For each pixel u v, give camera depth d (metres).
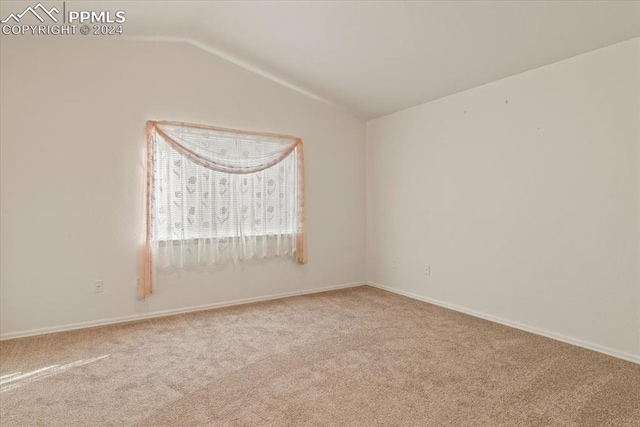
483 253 3.57
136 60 3.52
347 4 2.74
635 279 2.56
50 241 3.17
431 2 2.54
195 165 3.77
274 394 2.12
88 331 3.21
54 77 3.18
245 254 4.09
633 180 2.56
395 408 1.97
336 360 2.59
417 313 3.72
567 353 2.70
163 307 3.66
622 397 2.08
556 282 3.00
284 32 3.29
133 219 3.51
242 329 3.25
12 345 2.88
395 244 4.63
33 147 3.10
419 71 3.51
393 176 4.66
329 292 4.64
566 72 2.92
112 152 3.41
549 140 3.03
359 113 4.88
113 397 2.09
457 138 3.82
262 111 4.21
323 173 4.70
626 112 2.59
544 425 1.82
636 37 2.53
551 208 3.02
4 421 1.85
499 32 2.71
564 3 2.31
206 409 1.96
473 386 2.21
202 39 3.66
